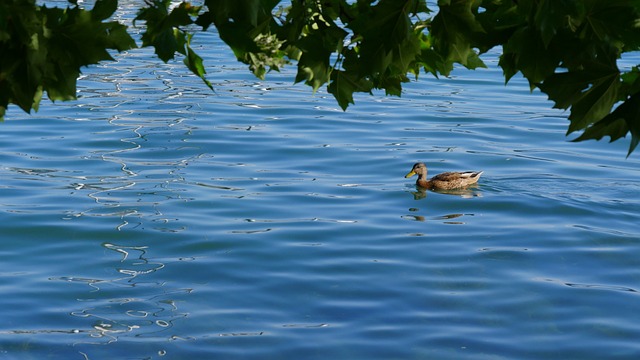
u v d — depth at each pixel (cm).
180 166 2355
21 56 371
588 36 382
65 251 1784
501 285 1630
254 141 2581
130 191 2138
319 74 459
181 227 1906
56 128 2697
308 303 1556
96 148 2509
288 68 3619
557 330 1455
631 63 3381
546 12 373
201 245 1811
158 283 1642
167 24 429
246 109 2948
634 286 1636
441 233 1908
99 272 1691
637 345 1404
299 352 1380
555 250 1808
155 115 2869
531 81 396
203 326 1472
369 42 408
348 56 460
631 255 1783
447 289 1612
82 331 1455
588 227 1950
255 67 464
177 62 3725
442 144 2588
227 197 2103
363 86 465
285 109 2948
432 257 1764
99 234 1862
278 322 1487
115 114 2880
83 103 3020
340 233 1891
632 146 370
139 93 3183
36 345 1408
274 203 2075
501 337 1434
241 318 1499
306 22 462
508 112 2941
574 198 2139
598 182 2261
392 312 1516
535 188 2206
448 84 3328
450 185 2195
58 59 388
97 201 2064
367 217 2002
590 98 377
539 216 2023
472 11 424
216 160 2411
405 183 2252
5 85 373
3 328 1463
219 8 411
